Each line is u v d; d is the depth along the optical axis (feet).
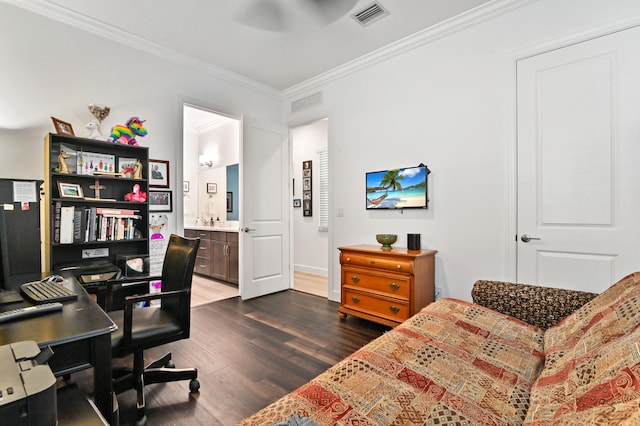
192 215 19.60
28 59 7.89
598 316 3.87
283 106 14.32
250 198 12.55
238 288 14.19
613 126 6.87
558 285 7.52
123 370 6.66
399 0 8.02
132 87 9.65
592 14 7.06
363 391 3.25
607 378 2.52
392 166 10.55
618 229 6.83
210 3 7.94
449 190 9.25
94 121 8.42
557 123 7.54
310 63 11.43
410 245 9.18
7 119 7.64
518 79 8.06
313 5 7.81
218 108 11.91
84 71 8.74
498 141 8.37
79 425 2.70
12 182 6.34
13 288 5.35
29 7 7.83
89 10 8.24
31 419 2.11
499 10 8.20
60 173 7.57
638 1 6.57
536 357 4.19
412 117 10.03
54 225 7.43
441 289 9.43
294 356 7.54
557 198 7.55
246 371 6.84
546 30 7.64
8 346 2.73
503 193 8.29
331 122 12.35
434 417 2.89
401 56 10.25
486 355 4.13
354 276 9.80
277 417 2.84
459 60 9.02
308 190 18.22
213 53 10.61
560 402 2.73
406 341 4.40
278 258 13.69
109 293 6.39
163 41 9.80
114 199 8.94
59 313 4.05
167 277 6.63
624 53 6.73
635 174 6.64
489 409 3.07
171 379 6.08
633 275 4.29
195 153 19.75
